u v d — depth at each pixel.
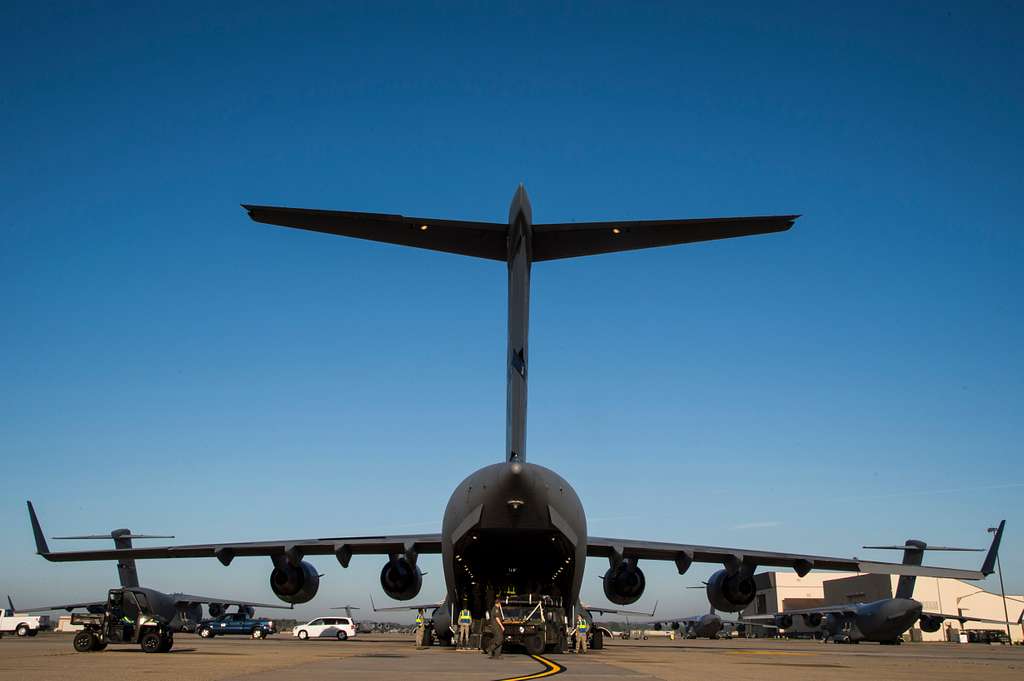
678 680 9.82
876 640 44.47
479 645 20.28
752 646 32.19
